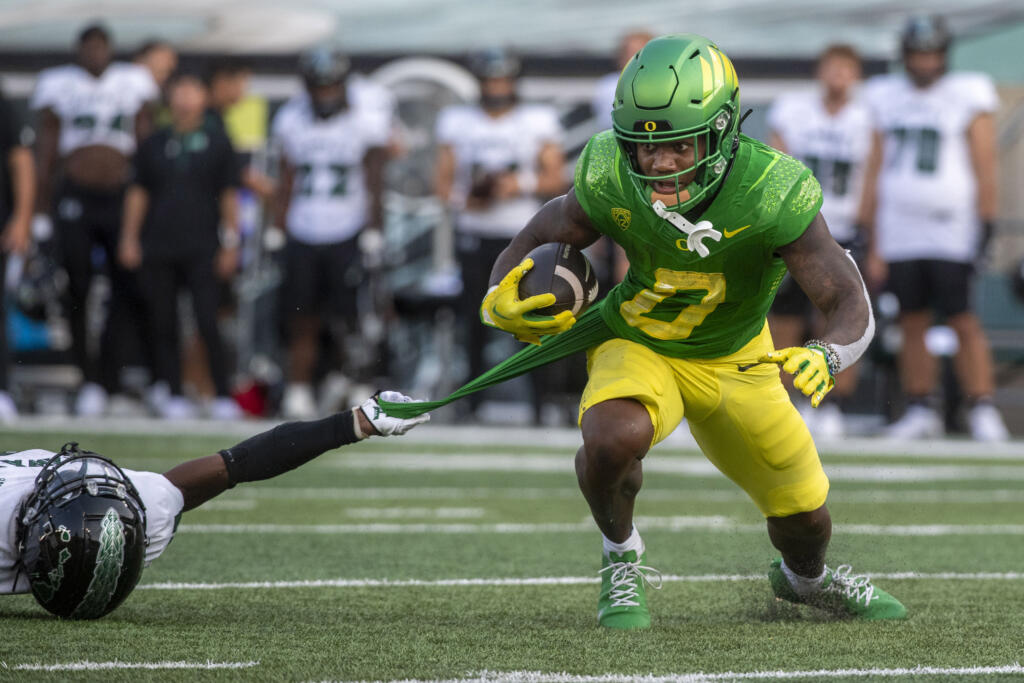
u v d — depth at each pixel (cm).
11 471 1410
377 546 2066
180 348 4038
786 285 3862
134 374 4334
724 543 2150
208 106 4134
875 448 3838
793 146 3859
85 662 1217
